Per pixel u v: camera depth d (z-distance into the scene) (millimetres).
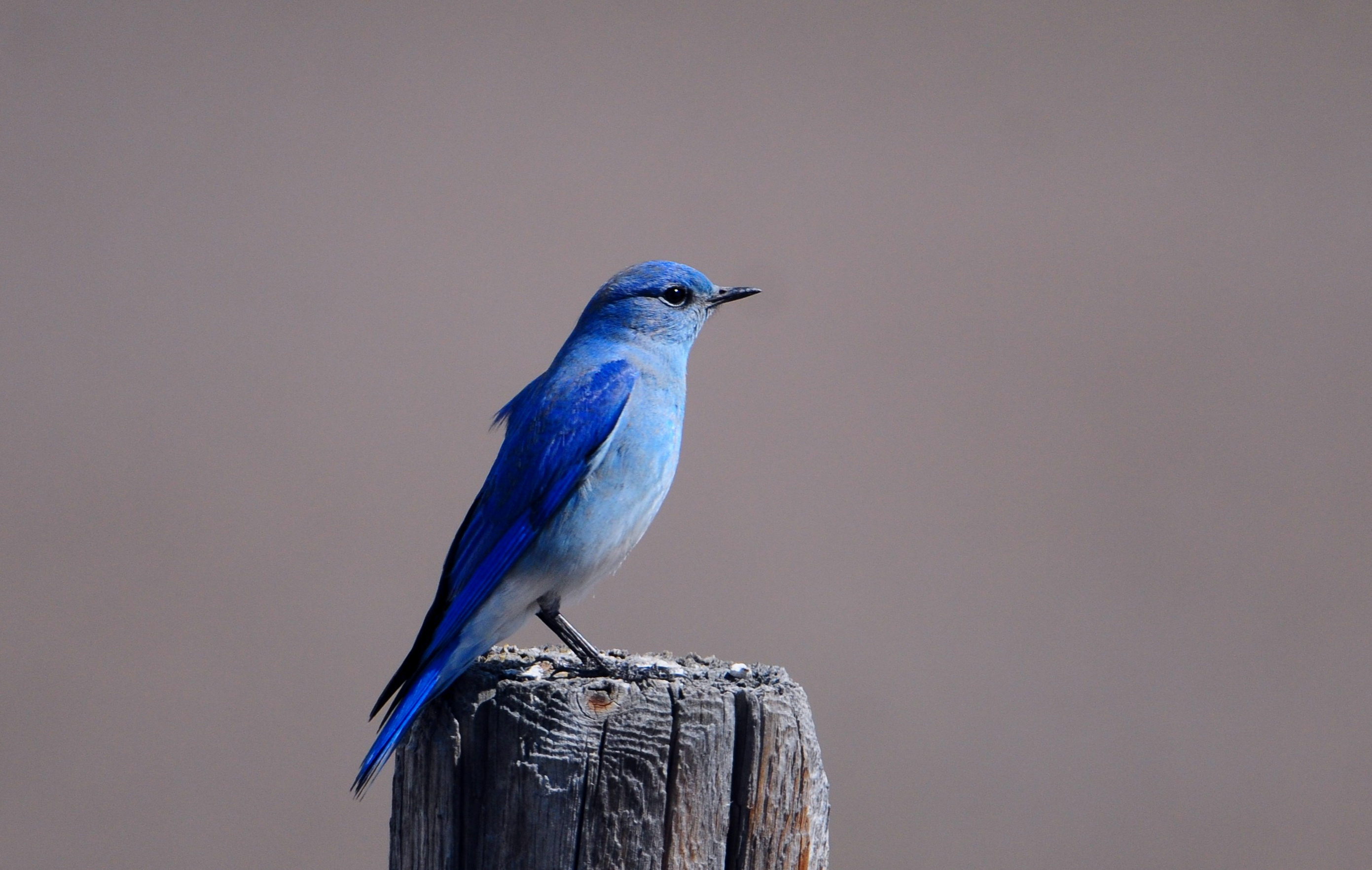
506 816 8172
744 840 8117
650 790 8047
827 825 8570
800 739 8188
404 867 8547
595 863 8031
